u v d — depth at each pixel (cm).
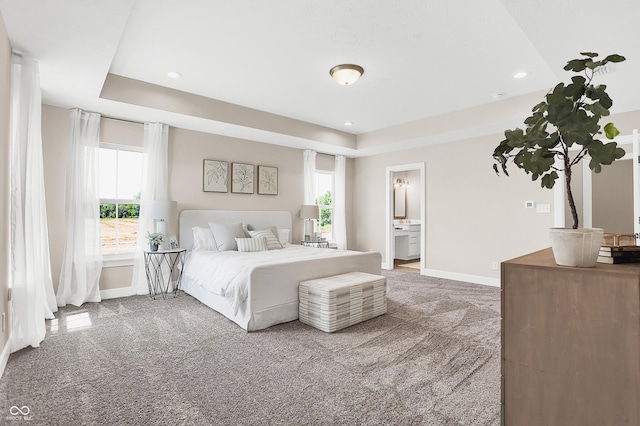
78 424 167
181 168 470
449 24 256
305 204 610
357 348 263
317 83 376
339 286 310
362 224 686
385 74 349
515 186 480
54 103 371
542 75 349
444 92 399
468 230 524
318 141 549
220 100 434
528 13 204
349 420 171
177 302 397
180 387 203
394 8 237
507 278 119
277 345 269
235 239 452
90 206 393
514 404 116
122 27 232
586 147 103
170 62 325
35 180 268
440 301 404
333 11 241
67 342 271
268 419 172
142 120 429
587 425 103
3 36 221
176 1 228
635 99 348
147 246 434
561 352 107
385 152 638
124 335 288
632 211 512
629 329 97
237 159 527
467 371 225
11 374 216
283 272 324
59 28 231
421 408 182
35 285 261
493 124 438
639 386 95
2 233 222
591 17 207
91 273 391
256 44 288
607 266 109
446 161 551
